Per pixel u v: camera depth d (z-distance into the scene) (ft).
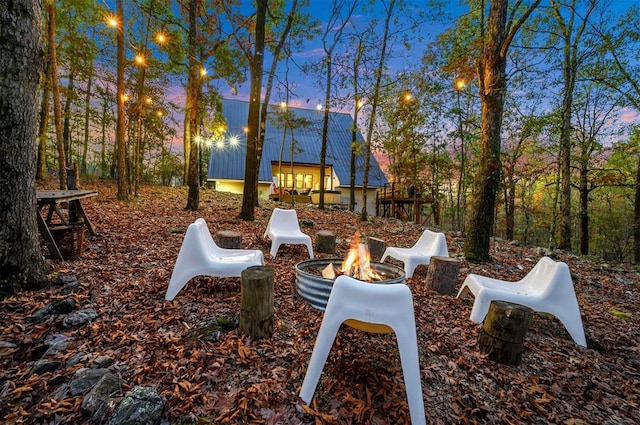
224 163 51.42
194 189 24.81
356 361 6.66
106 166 50.67
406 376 5.09
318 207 36.96
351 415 5.16
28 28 7.83
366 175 28.53
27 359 5.87
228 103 62.03
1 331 6.48
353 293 5.44
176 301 8.60
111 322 7.28
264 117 29.22
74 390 4.96
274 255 13.94
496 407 5.81
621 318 11.17
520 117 27.86
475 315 9.18
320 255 15.31
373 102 27.58
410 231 24.94
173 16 28.48
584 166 31.83
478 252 16.83
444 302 10.52
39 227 10.21
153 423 4.49
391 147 35.01
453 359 7.16
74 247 11.06
